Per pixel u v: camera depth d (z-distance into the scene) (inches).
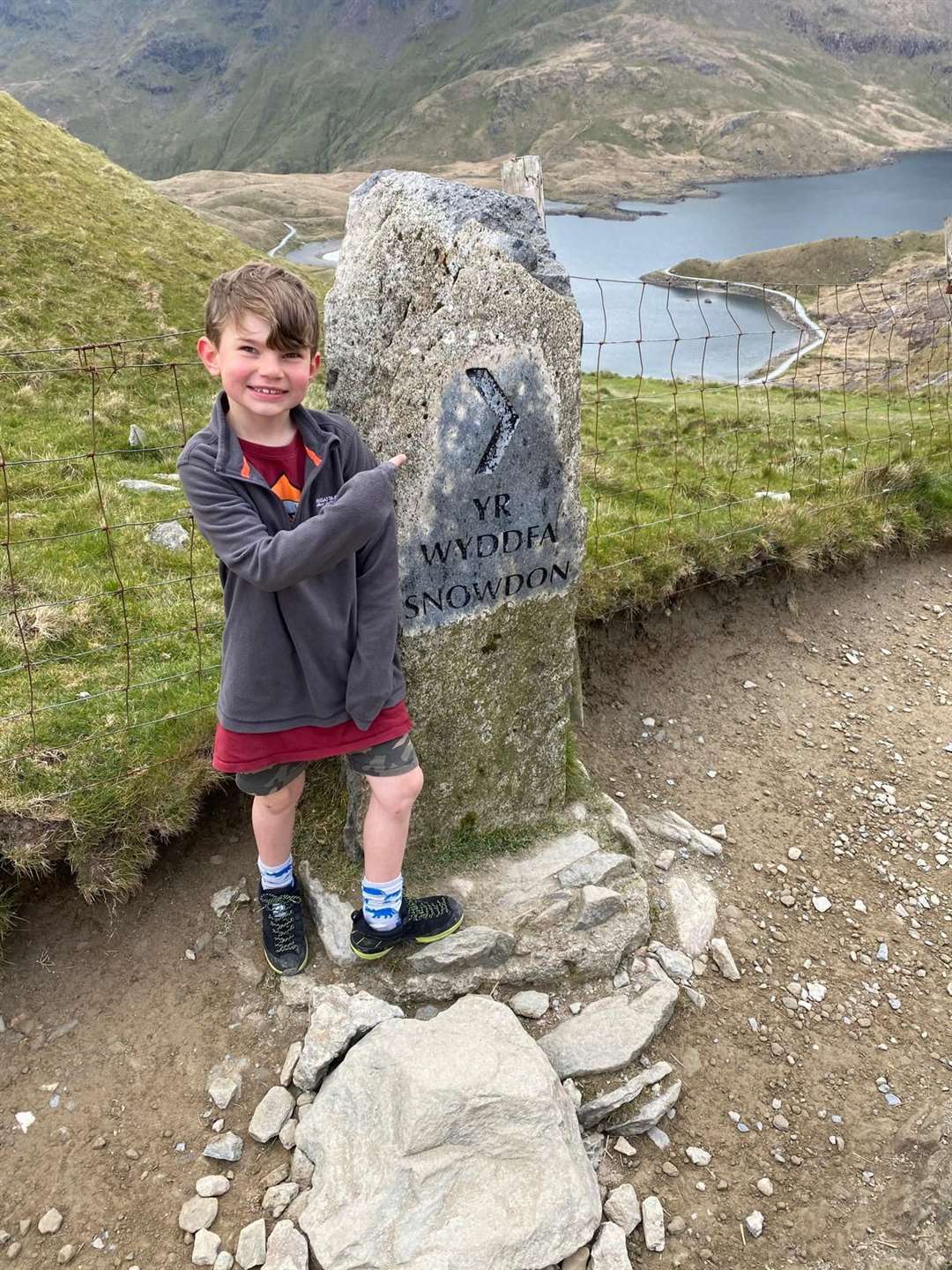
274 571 47.1
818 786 91.8
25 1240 53.2
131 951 67.4
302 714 54.7
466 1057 55.1
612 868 72.6
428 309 57.9
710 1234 55.9
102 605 97.8
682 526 115.3
